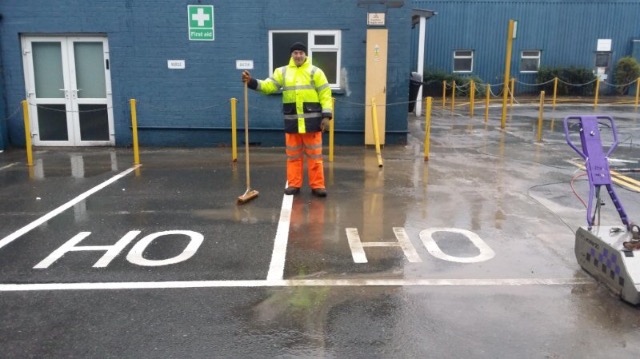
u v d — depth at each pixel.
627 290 4.50
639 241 4.70
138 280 5.09
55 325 4.29
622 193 8.22
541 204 7.54
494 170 9.72
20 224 6.76
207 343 4.04
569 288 4.90
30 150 10.30
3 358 3.85
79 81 12.20
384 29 11.48
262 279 5.10
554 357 3.86
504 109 15.48
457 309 4.53
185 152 11.70
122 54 12.00
